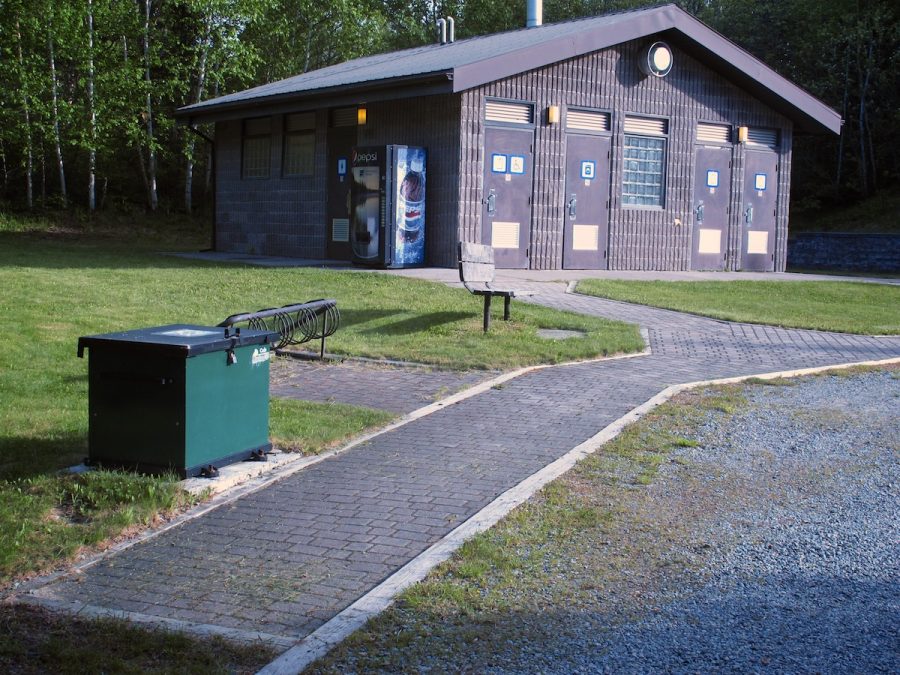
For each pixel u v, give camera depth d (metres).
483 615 4.16
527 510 5.52
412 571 4.62
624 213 19.95
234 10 32.06
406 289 14.27
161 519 5.48
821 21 36.72
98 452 6.17
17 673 3.59
